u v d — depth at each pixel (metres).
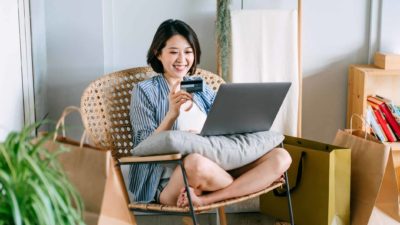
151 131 2.37
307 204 2.52
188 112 2.43
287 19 2.91
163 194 2.21
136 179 2.29
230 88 2.04
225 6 2.89
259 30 2.90
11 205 1.27
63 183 1.47
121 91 2.53
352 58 3.15
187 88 2.30
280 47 2.92
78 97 2.88
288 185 2.41
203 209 2.08
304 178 2.52
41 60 2.78
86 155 1.86
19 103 2.44
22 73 2.49
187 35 2.44
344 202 2.46
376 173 2.41
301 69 2.98
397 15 3.10
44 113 2.85
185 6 2.99
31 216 1.34
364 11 3.11
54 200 1.34
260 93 2.13
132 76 2.58
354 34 3.13
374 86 3.16
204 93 2.53
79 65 2.87
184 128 2.39
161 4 2.97
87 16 2.84
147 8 2.97
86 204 1.85
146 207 2.12
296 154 2.54
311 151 2.47
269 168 2.22
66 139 2.00
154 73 2.61
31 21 2.61
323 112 3.18
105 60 2.96
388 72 2.89
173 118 2.28
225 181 2.16
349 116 3.12
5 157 1.34
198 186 2.15
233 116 2.16
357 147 2.50
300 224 2.58
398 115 2.94
